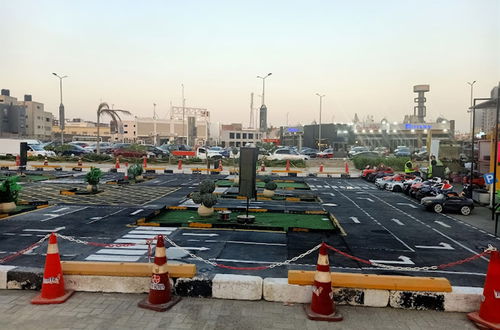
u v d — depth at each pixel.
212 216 17.03
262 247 12.12
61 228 14.40
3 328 5.72
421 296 6.69
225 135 106.50
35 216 16.58
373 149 65.88
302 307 6.68
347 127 79.19
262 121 60.75
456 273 10.22
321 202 22.58
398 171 43.56
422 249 12.54
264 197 23.64
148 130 106.19
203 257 10.90
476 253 12.26
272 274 9.57
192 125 81.19
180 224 15.02
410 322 6.20
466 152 45.50
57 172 38.34
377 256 11.58
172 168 43.41
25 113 97.94
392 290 6.73
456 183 33.03
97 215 17.00
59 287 6.81
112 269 7.12
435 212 19.73
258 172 41.69
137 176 32.03
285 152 52.22
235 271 9.71
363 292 6.77
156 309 6.40
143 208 18.91
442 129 77.94
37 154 47.72
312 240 13.23
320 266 6.34
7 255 10.91
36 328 5.74
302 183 33.31
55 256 6.81
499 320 5.97
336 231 14.40
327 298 6.29
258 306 6.69
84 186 27.50
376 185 31.22
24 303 6.62
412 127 77.25
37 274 7.20
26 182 29.69
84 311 6.35
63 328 5.76
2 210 16.89
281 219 16.89
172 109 110.38
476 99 22.50
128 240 12.78
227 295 6.98
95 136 125.50
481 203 22.44
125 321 6.02
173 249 11.70
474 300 6.60
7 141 49.12
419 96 116.50
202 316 6.25
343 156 59.41
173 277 7.04
